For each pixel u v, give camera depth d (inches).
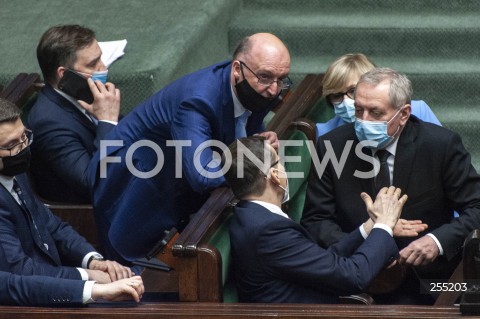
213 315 533.0
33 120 775.1
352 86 744.3
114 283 560.1
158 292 646.5
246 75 625.3
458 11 995.3
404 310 534.0
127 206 681.0
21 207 637.9
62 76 770.2
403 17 989.8
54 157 767.1
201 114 632.4
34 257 642.8
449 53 965.8
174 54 893.8
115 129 689.0
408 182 655.8
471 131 908.0
